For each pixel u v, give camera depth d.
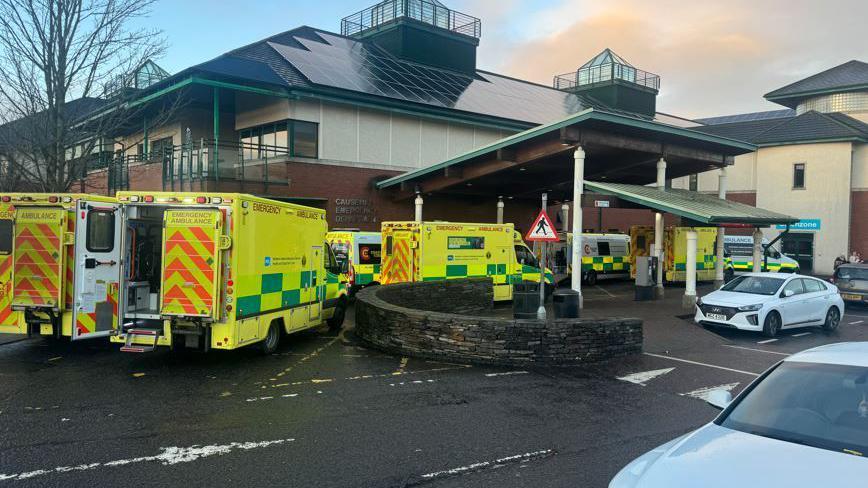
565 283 27.44
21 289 10.23
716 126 44.97
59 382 8.73
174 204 9.78
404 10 33.03
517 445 6.32
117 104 15.90
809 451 3.66
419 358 10.80
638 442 6.46
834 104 42.34
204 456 5.88
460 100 29.59
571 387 8.89
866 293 21.03
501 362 10.30
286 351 11.33
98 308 10.14
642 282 21.17
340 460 5.83
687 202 19.55
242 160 21.25
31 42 14.05
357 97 24.58
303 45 28.98
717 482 3.34
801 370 4.48
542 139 20.06
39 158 16.39
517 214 31.77
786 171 38.84
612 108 42.84
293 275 11.70
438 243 18.80
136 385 8.62
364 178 25.41
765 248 25.77
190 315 9.50
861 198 37.47
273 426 6.84
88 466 5.58
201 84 20.47
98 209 10.11
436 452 6.08
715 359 11.27
